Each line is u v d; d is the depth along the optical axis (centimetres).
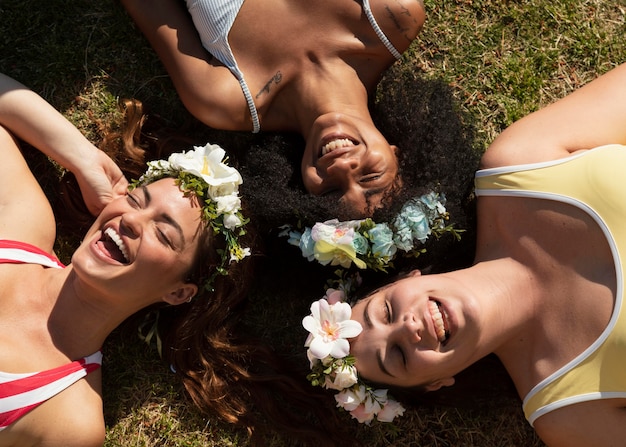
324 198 258
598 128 261
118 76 295
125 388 292
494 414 301
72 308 260
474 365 283
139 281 250
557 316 254
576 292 250
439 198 258
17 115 263
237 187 260
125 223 246
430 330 236
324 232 250
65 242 291
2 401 243
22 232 260
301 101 272
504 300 254
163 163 257
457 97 308
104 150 290
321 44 268
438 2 308
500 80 310
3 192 261
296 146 282
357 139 256
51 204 291
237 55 269
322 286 290
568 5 312
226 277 281
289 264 288
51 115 266
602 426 249
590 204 247
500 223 264
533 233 257
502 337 256
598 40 313
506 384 286
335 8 265
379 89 291
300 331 303
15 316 256
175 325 288
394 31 267
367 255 255
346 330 245
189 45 271
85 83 293
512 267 260
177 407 294
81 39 292
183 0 279
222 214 257
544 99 312
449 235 268
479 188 266
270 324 302
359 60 274
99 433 259
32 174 277
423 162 262
